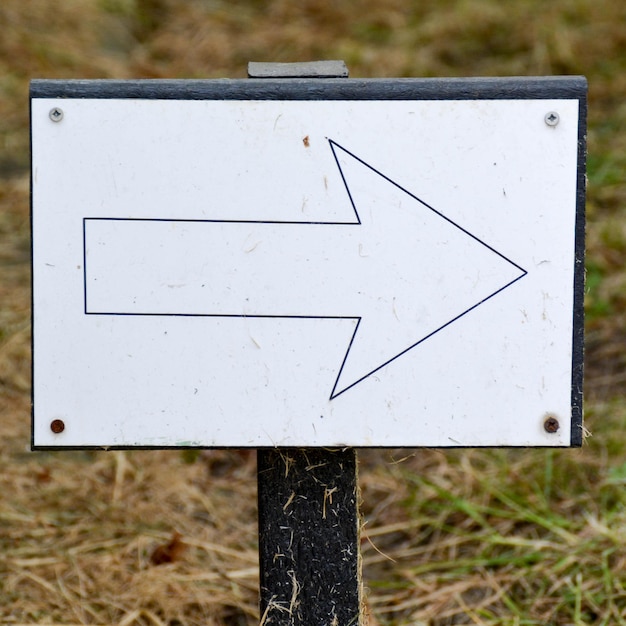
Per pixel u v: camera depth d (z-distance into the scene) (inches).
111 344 52.9
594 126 158.1
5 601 77.7
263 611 57.2
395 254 52.5
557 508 89.4
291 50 194.7
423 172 52.3
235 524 91.0
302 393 52.9
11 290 123.5
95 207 52.5
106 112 52.2
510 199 52.4
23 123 161.3
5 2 185.9
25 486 94.0
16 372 110.7
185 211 52.4
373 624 75.0
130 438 53.1
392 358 52.7
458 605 79.2
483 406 52.9
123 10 203.8
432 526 89.8
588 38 185.3
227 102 52.2
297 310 52.6
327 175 52.4
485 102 52.1
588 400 104.8
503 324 52.8
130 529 88.4
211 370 52.9
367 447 53.0
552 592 78.7
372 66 185.2
